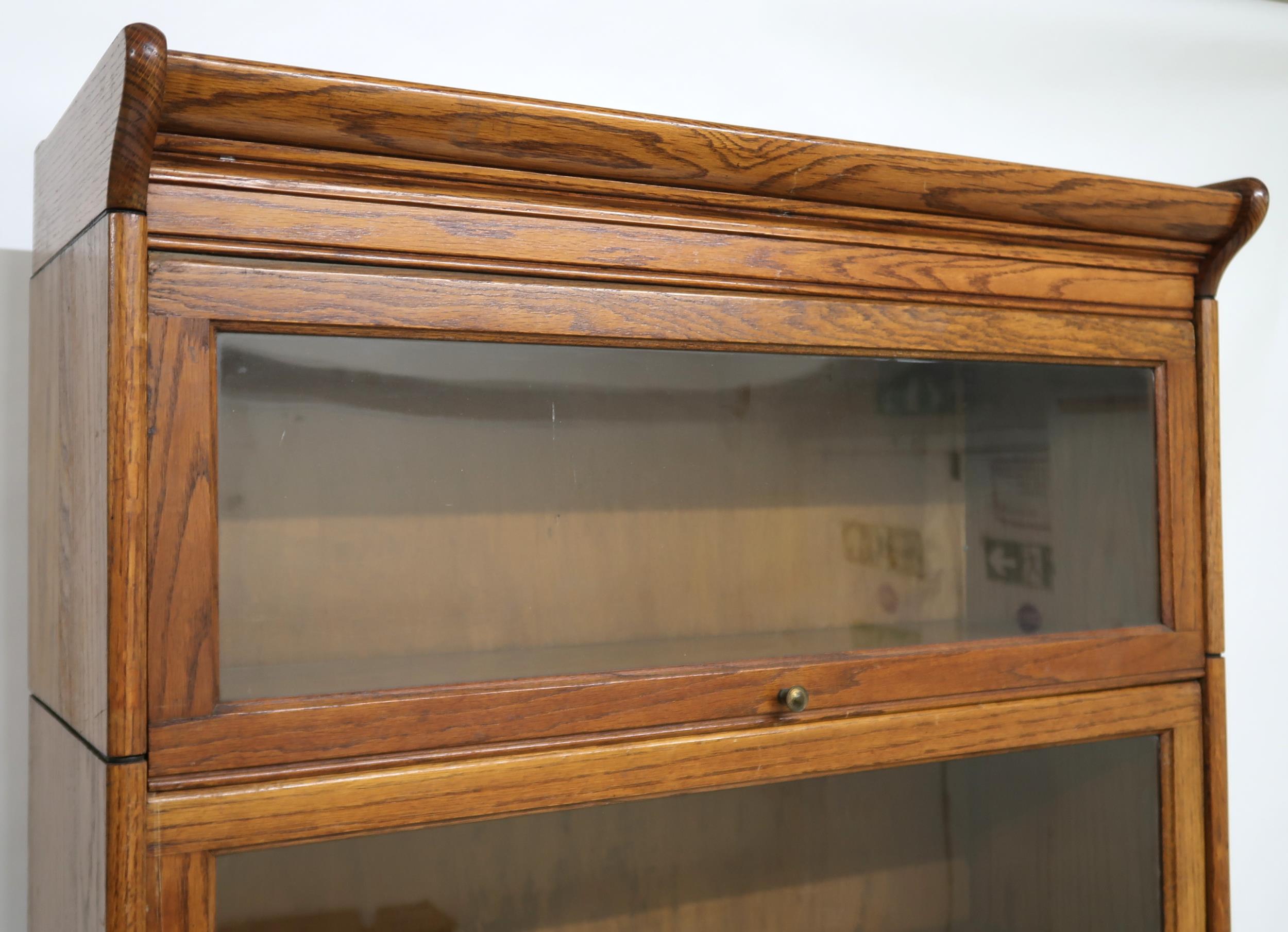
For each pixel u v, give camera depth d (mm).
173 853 510
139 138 478
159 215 516
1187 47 1180
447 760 568
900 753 680
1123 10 1151
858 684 668
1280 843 1185
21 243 767
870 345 679
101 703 505
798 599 686
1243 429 1182
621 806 623
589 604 638
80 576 554
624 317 615
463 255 578
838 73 1035
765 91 1007
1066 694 732
